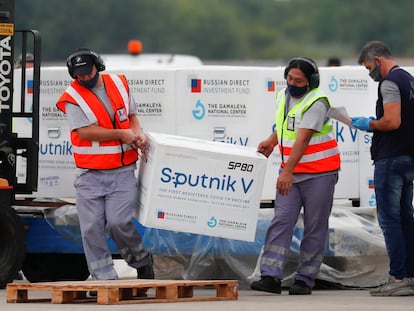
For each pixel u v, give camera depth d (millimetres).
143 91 18828
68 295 15766
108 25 128875
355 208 19016
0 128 17984
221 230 16391
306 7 156750
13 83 18234
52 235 18750
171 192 16219
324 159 17094
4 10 17969
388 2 152375
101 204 16641
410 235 17359
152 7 134125
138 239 16719
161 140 16281
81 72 16391
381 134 17078
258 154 16609
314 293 17812
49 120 19078
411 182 17281
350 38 152625
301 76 16891
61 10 124875
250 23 151125
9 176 18094
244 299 16531
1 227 17922
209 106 18750
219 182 16344
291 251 18469
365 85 19234
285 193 16953
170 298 15789
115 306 15117
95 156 16562
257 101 18703
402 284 17125
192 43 138250
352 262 18594
